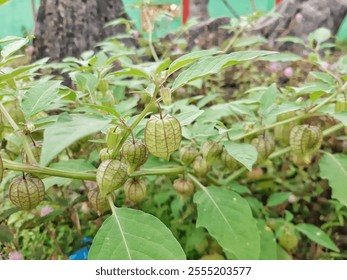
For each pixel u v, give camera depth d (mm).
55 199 371
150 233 251
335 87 348
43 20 595
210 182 369
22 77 296
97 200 282
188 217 404
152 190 426
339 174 352
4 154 376
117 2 650
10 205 413
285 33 637
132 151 257
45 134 159
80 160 319
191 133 323
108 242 251
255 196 462
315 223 468
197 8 807
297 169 457
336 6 642
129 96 540
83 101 371
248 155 274
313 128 328
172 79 600
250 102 339
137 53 574
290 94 480
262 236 368
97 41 620
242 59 204
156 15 637
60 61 594
